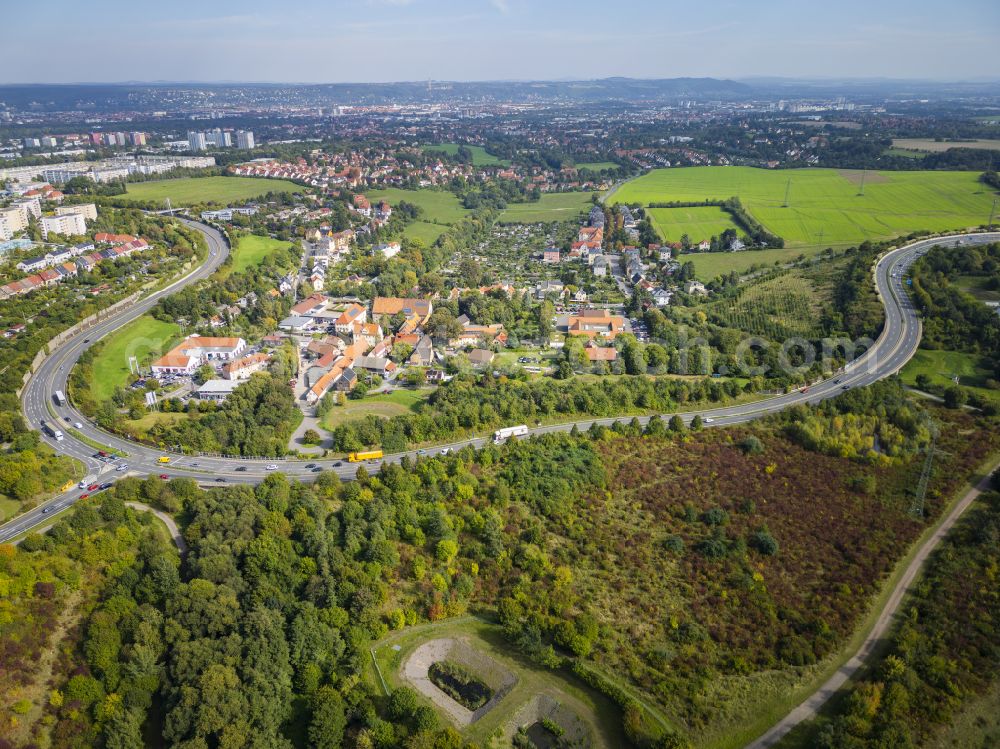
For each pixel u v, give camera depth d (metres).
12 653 129.50
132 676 130.88
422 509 181.00
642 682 139.25
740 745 128.50
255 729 122.00
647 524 184.88
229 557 156.62
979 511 189.38
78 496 183.75
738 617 156.62
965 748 127.44
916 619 156.25
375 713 129.75
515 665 145.00
